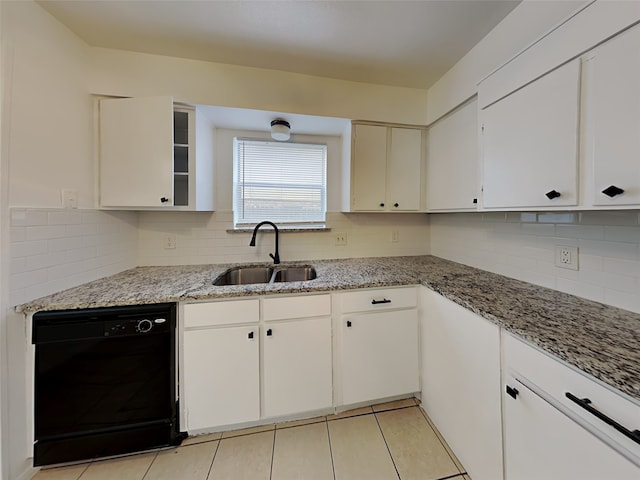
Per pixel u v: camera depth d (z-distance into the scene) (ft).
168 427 4.53
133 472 4.22
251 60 5.68
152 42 5.12
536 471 2.90
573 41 3.09
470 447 4.02
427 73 6.15
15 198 3.87
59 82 4.55
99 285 5.07
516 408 3.16
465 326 4.10
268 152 7.63
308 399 5.13
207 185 6.56
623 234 3.52
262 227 7.59
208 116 6.32
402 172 6.93
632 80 2.56
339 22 4.59
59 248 4.56
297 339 5.05
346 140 7.05
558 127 3.29
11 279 3.84
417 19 4.53
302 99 6.19
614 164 2.72
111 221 5.79
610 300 3.68
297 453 4.54
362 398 5.38
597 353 2.51
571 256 4.19
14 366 3.89
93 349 4.26
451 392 4.50
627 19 2.58
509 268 5.44
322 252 7.65
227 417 4.80
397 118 6.72
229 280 6.65
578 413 2.48
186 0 4.13
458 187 5.75
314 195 7.91
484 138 4.59
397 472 4.18
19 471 3.98
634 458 2.06
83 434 4.27
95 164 5.32
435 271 6.15
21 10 3.91
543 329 3.03
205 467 4.30
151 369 4.46
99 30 4.79
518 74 3.87
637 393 2.00
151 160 5.34
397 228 8.10
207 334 4.69
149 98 5.32
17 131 3.89
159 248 6.81
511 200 4.03
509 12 4.41
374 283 5.28
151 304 4.42
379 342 5.41
